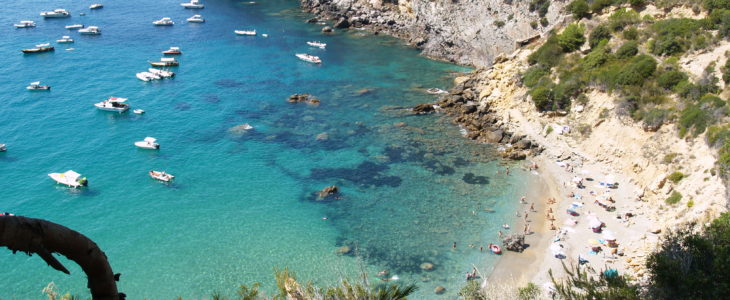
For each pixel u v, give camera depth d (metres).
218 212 64.31
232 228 61.16
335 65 118.75
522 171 73.00
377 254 56.28
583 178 70.19
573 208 62.97
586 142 75.50
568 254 54.88
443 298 49.53
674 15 81.81
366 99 99.06
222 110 94.06
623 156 70.56
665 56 75.81
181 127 87.38
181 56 123.44
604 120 74.94
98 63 116.88
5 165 74.38
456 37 121.62
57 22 144.75
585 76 80.81
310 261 55.28
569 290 24.56
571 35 88.12
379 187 69.50
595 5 91.56
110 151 79.25
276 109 94.44
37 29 137.62
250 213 64.12
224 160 76.94
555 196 66.56
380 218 62.84
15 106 93.50
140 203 66.19
